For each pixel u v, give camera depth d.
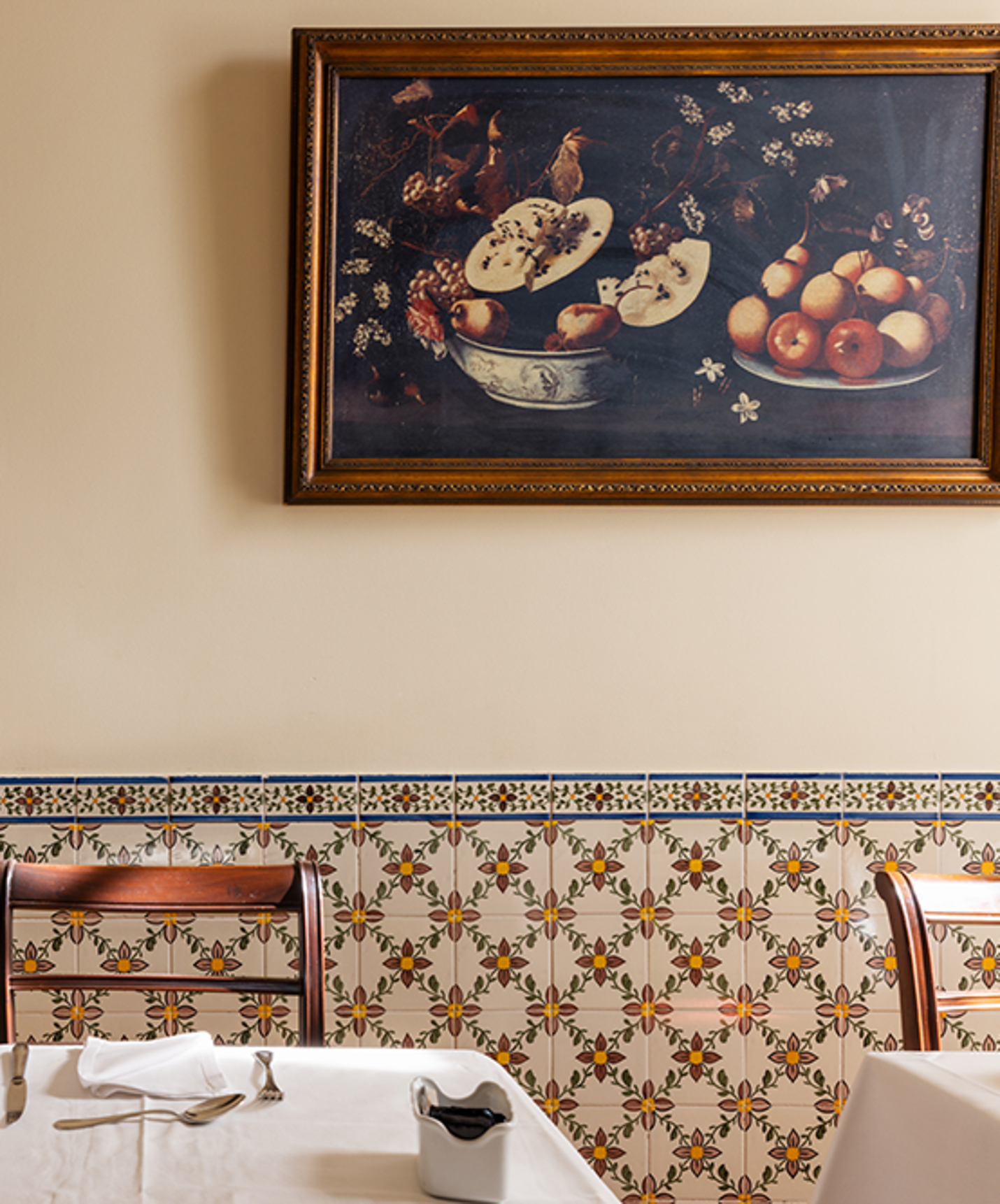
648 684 1.73
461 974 1.71
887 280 1.70
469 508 1.72
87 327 1.70
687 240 1.70
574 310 1.70
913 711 1.72
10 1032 1.15
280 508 1.72
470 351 1.70
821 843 1.72
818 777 1.73
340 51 1.66
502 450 1.70
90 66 1.70
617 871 1.72
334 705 1.72
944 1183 0.94
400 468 1.68
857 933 1.72
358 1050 1.01
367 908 1.70
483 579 1.72
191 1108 0.87
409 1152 0.81
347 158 1.68
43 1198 0.73
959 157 1.69
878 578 1.72
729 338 1.70
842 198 1.70
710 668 1.74
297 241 1.66
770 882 1.72
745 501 1.69
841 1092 1.71
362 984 1.70
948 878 1.30
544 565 1.72
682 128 1.69
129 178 1.70
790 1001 1.71
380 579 1.72
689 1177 1.71
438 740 1.72
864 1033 1.72
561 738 1.73
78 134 1.70
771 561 1.74
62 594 1.71
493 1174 0.73
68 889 1.20
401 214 1.69
